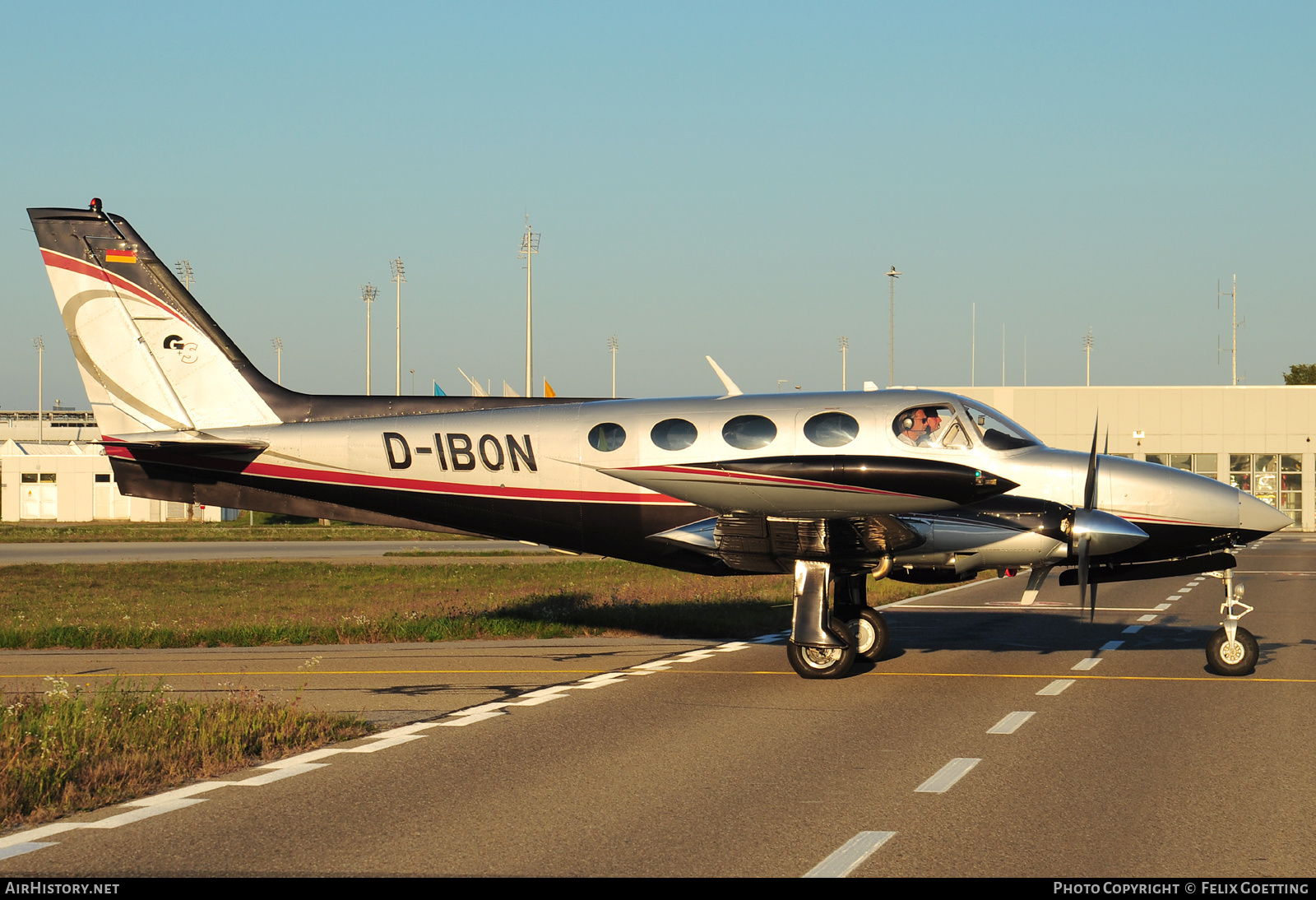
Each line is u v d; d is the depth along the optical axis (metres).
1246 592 36.00
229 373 23.31
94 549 66.88
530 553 62.91
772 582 37.94
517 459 21.73
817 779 11.21
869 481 18.22
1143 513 20.11
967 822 9.61
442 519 22.59
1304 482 85.06
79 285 23.39
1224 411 85.56
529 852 8.76
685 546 20.48
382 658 21.09
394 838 9.13
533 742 13.14
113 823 9.59
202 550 66.12
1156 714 14.89
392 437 22.27
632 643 23.28
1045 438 86.75
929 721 14.41
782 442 20.41
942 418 20.55
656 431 21.06
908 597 34.53
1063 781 11.11
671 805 10.23
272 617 29.39
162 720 13.57
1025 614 29.30
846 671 18.20
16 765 11.09
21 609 32.44
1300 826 9.42
